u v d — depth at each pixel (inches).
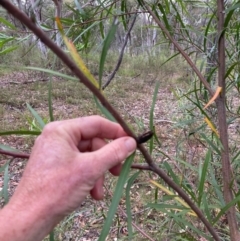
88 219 33.5
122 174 9.2
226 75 15.0
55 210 10.0
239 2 13.6
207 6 19.6
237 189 18.4
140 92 106.4
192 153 26.7
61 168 10.1
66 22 16.2
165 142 36.7
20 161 55.6
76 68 7.0
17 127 72.7
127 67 134.2
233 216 14.9
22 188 10.3
